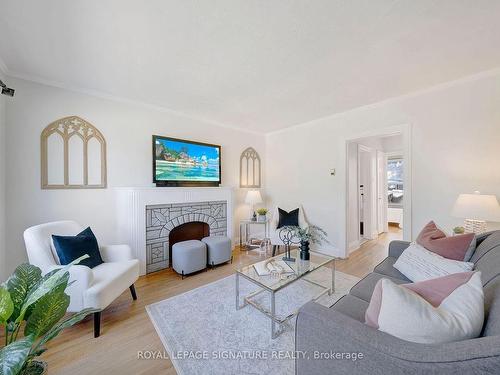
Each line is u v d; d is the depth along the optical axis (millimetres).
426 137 2656
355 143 4043
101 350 1536
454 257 1628
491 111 2262
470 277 920
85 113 2645
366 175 4684
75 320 930
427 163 2652
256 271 2029
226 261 3229
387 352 726
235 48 1847
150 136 3150
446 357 637
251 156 4520
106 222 2793
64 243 1894
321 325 893
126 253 2264
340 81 2436
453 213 2158
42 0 1354
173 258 2873
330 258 2395
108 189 2809
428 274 1525
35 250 1797
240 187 4340
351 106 3193
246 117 3676
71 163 2555
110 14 1475
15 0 1350
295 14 1470
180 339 1645
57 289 939
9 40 1744
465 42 1772
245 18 1508
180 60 2023
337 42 1767
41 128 2369
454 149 2477
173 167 3320
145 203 2865
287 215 3809
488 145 2287
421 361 665
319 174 3805
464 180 2424
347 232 3518
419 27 1596
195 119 3654
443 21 1534
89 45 1812
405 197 2795
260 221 3967
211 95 2805
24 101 2277
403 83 2494
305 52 1899
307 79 2385
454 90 2461
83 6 1404
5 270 2168
